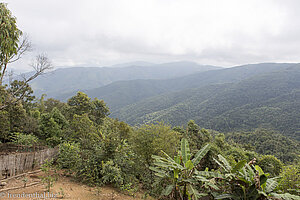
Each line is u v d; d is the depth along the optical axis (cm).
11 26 668
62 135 1301
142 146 959
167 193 499
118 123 1591
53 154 907
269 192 430
